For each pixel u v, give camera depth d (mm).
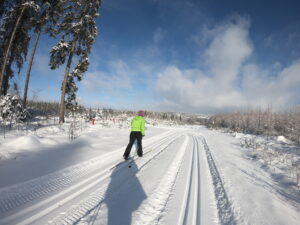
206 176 4652
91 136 9719
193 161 6133
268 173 5477
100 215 2586
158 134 15281
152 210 2840
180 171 4863
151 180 4047
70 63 14383
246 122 35031
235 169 5473
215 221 2676
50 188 3332
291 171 5520
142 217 2625
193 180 4285
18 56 13906
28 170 4090
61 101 14070
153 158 6082
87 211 2658
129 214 2670
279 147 10516
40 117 15734
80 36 14344
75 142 7719
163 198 3264
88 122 17297
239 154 8328
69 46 13883
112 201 3004
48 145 6707
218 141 13438
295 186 4367
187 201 3225
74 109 17344
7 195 2939
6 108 10625
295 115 22453
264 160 6840
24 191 3127
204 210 2969
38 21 12688
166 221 2578
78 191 3281
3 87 13320
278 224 2684
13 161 4590
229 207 3125
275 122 26859
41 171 4102
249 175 5008
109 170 4523
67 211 2623
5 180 3457
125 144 8312
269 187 4234
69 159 5191
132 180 3965
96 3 14094
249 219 2779
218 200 3357
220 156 7426
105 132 12094
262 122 29109
